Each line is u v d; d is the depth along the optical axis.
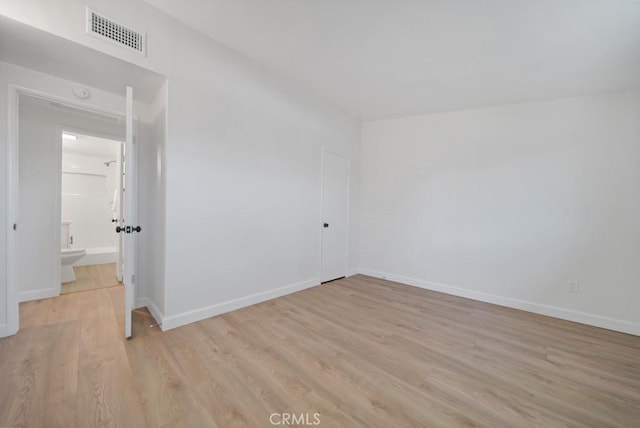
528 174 3.03
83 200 4.98
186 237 2.30
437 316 2.71
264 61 2.69
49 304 2.68
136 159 2.70
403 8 1.84
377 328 2.39
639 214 2.52
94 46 1.80
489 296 3.23
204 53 2.35
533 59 2.29
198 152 2.35
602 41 1.99
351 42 2.28
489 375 1.74
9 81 1.97
